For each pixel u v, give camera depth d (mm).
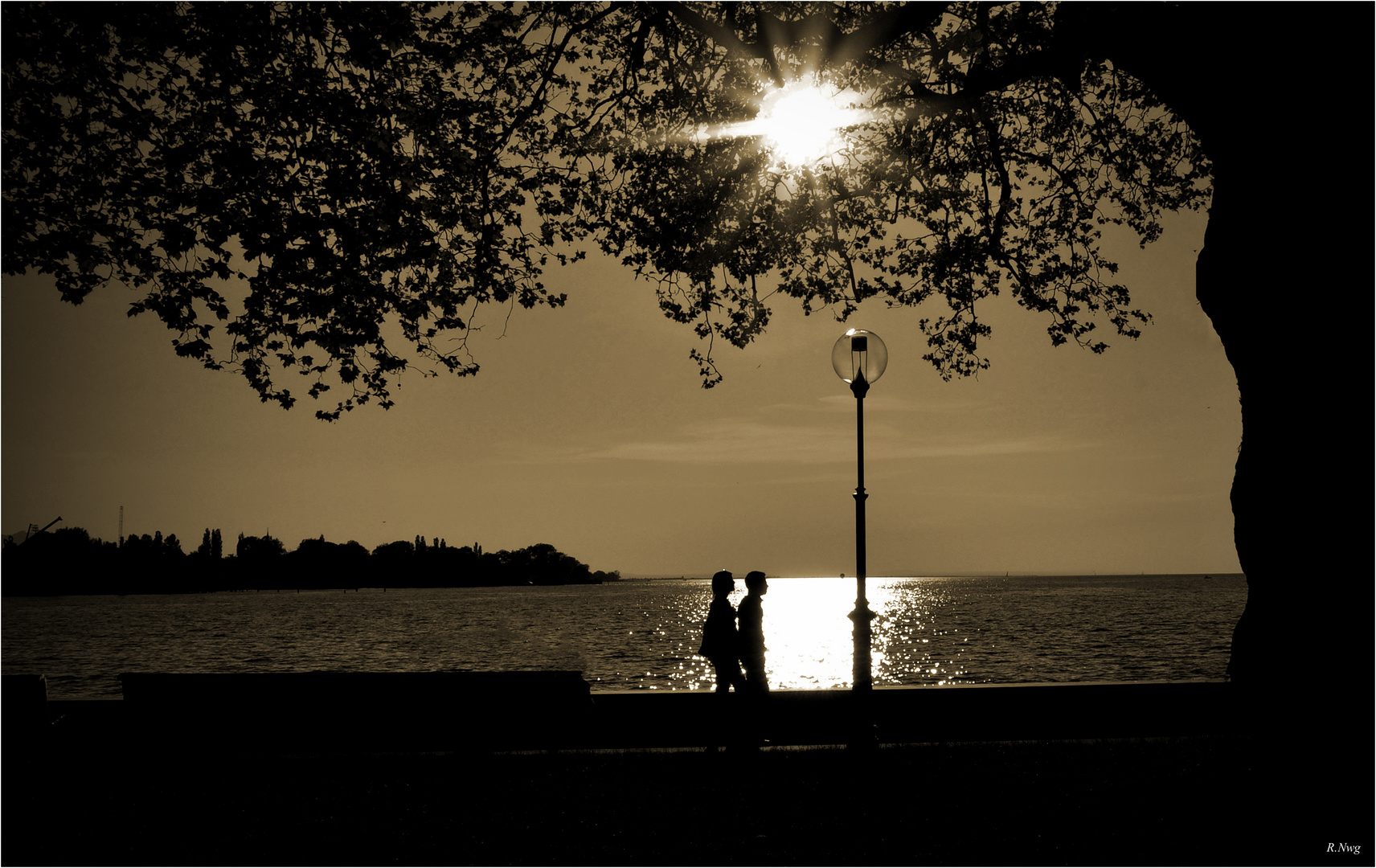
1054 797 7273
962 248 15750
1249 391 8180
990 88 11805
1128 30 9164
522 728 9852
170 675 9734
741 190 14281
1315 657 7336
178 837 6496
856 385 9688
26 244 11531
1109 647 47062
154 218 11953
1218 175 8648
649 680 35219
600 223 14570
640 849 6113
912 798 7359
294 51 11641
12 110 11477
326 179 11727
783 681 32406
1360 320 7445
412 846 6234
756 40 12273
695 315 15383
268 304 12336
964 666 37125
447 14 12734
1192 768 8156
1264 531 7859
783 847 6105
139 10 10750
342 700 9797
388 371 13078
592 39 13977
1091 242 16656
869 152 15055
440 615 107938
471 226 13430
